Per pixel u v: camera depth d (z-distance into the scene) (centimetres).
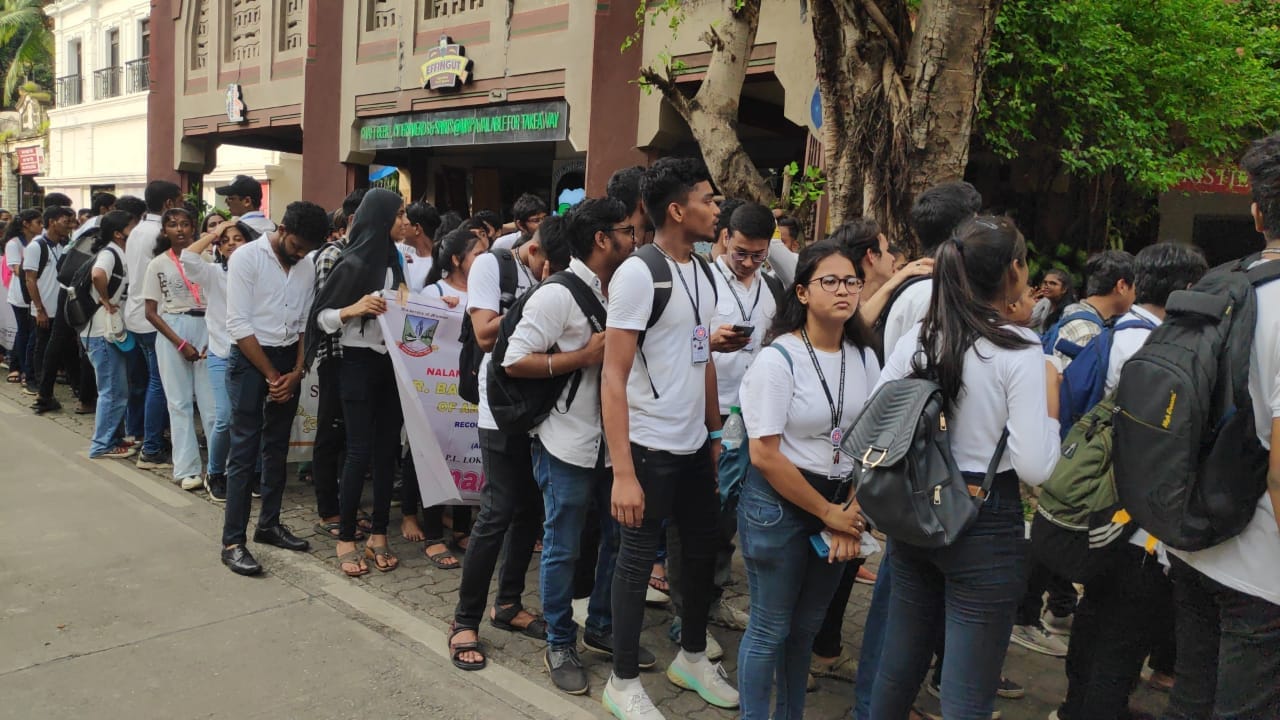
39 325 823
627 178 345
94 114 2527
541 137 995
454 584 441
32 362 880
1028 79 653
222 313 532
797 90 746
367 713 316
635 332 298
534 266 411
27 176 3055
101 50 2530
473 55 1069
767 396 266
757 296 384
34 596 400
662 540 433
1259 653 221
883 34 480
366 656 359
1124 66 696
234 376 446
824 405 274
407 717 315
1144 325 317
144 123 2328
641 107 870
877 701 266
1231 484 219
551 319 325
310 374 582
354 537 460
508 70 1029
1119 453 233
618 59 891
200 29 1542
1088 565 282
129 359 649
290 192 1859
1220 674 230
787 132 1045
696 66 820
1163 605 288
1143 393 226
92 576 426
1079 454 282
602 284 336
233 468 443
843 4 486
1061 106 678
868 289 345
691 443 315
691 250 321
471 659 353
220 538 487
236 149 2069
